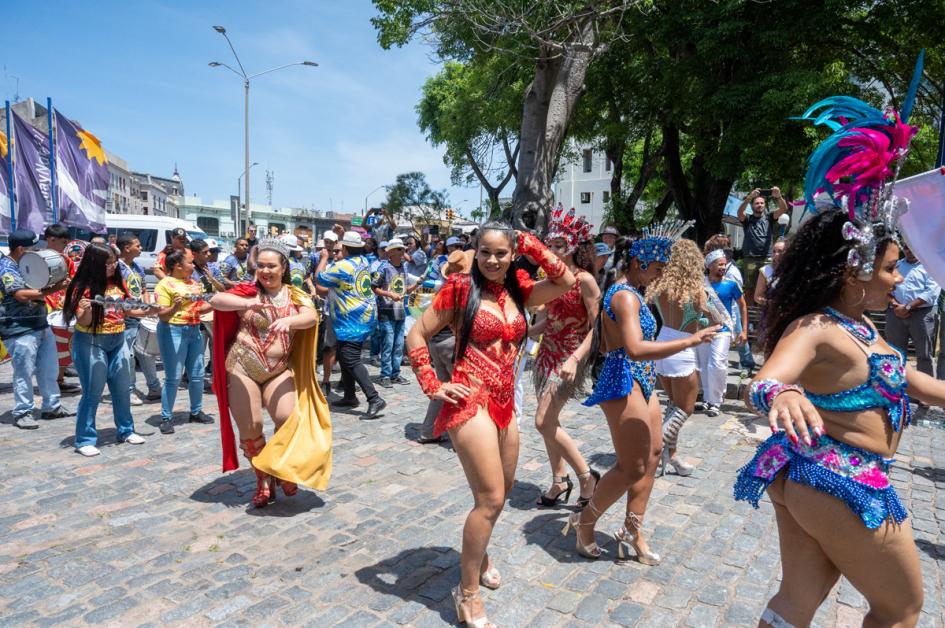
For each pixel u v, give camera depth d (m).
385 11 11.32
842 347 1.91
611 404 3.32
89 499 4.37
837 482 1.90
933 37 13.03
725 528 4.00
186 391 7.85
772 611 2.12
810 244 2.00
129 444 5.61
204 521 4.04
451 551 3.67
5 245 16.03
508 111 18.84
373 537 3.84
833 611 3.05
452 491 4.59
